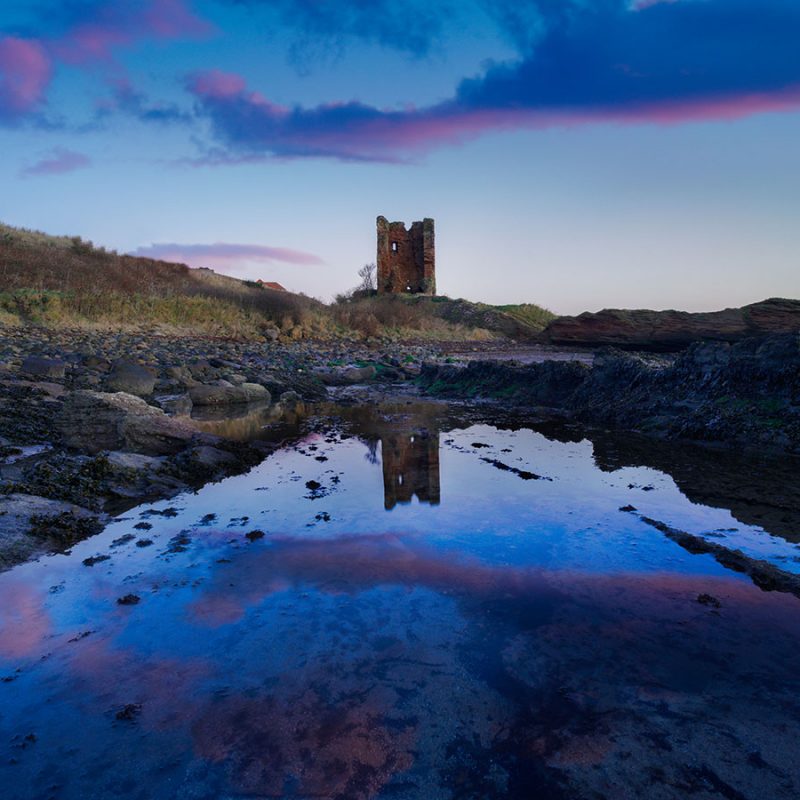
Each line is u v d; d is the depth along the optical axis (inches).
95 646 105.7
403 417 379.9
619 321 1026.7
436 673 95.3
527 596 122.3
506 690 90.5
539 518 172.6
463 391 491.5
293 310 1128.2
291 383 510.9
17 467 216.1
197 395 431.2
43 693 92.4
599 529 161.9
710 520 167.0
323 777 73.9
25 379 403.5
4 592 128.0
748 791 69.9
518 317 1612.9
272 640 106.6
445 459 254.5
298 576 134.1
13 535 153.9
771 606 116.4
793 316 876.0
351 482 218.8
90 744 80.7
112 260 1439.5
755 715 83.5
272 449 280.8
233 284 1739.7
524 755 76.7
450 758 76.5
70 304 877.2
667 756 75.9
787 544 147.8
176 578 134.1
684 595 121.7
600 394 375.2
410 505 187.8
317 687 92.3
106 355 579.2
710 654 99.4
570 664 97.2
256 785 72.8
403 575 133.5
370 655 101.0
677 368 326.0
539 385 438.3
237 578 133.6
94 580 133.6
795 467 222.8
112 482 206.4
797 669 94.7
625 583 127.8
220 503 192.9
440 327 1368.1
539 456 257.0
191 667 98.6
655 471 224.5
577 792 70.4
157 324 904.9
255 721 84.7
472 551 147.3
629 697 88.2
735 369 289.4
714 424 274.7
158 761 77.2
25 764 77.0
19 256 1145.4
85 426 261.1
